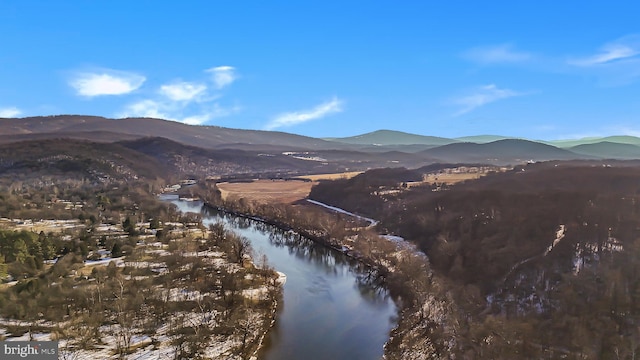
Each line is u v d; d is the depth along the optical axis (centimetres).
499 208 14600
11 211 15925
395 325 8738
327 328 8656
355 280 11719
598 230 11144
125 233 14075
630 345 6888
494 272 10556
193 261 11081
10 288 8500
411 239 15288
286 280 11650
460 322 8294
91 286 9038
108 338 7294
